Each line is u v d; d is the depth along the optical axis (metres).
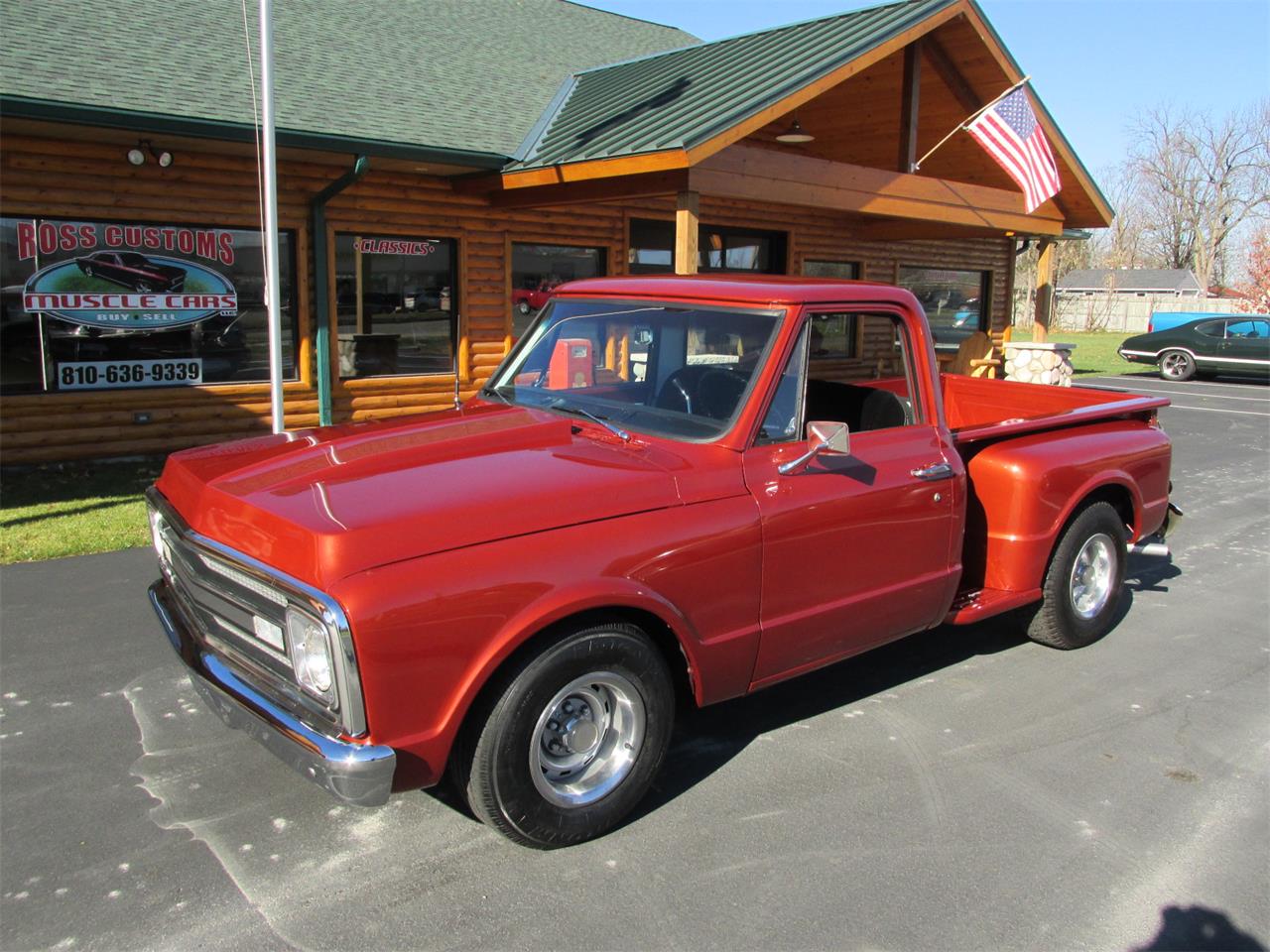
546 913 2.91
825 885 3.09
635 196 9.29
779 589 3.65
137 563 6.29
